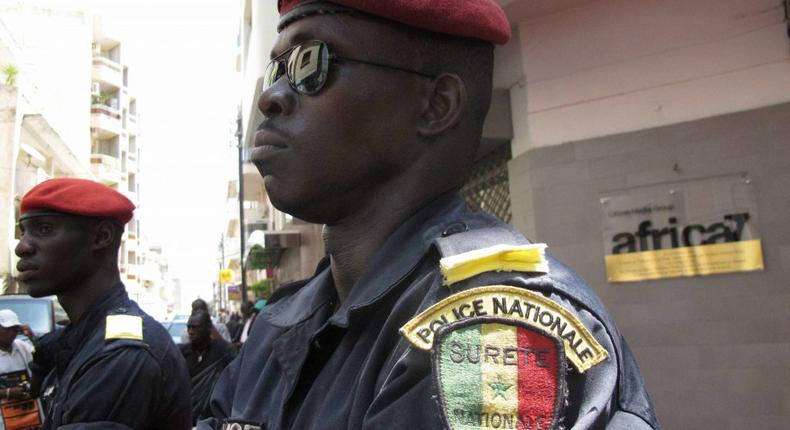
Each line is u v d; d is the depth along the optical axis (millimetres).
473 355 707
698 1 4914
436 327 746
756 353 4527
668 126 4949
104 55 39094
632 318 4973
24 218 2256
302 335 1097
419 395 739
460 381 694
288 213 1085
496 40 1115
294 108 1038
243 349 1302
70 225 2248
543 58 5492
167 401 2162
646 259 4949
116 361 2016
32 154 20141
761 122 4613
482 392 687
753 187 4605
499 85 5812
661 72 5023
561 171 5324
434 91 1056
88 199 2273
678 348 4793
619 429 739
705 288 4738
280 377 1101
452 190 1093
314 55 1019
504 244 890
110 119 38031
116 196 2375
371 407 781
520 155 5637
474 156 1136
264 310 1337
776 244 4512
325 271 1229
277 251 19828
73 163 23859
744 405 4543
